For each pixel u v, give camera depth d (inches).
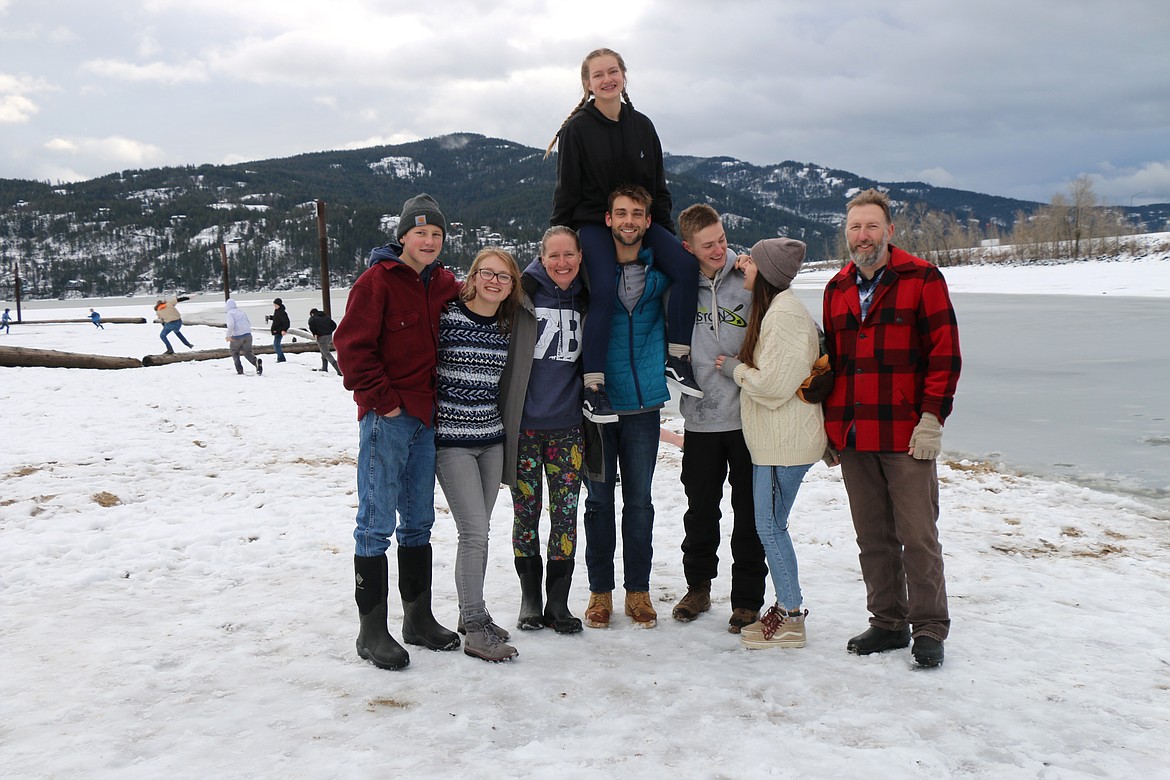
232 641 144.1
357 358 130.6
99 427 409.4
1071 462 338.3
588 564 160.2
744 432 147.2
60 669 129.1
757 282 145.8
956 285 2169.0
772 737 108.4
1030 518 248.8
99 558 199.3
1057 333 894.4
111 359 746.2
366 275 133.7
